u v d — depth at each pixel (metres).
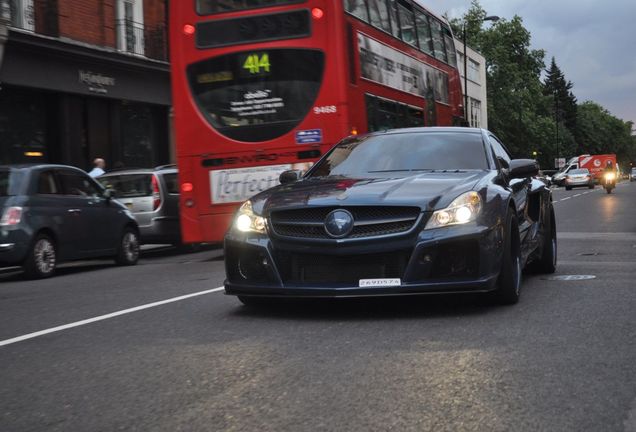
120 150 25.92
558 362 4.78
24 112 22.50
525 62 85.38
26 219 11.88
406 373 4.61
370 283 6.22
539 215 8.80
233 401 4.15
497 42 82.69
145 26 26.69
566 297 7.36
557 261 10.97
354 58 12.55
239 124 12.52
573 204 32.00
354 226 6.27
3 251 11.66
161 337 6.00
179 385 4.51
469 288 6.19
